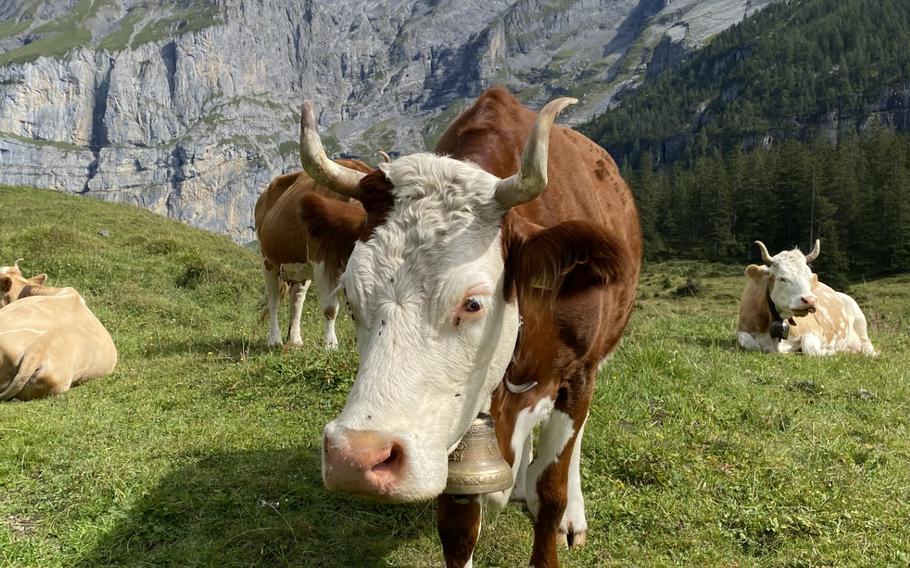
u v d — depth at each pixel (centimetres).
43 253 628
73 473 203
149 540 174
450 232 113
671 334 474
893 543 174
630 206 208
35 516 184
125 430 244
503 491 138
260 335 453
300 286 411
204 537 175
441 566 168
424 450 103
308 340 416
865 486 204
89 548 169
